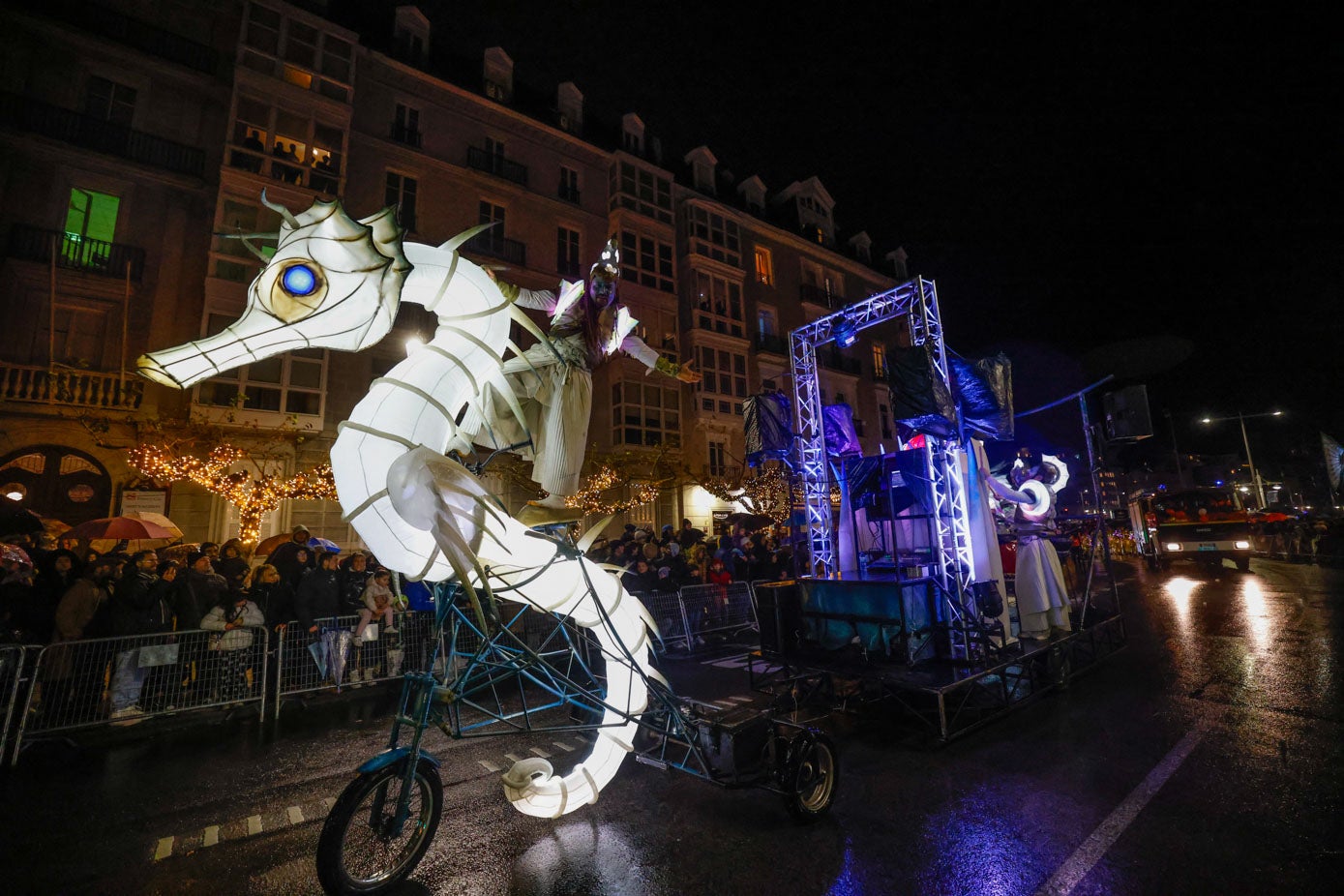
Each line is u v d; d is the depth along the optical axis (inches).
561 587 125.3
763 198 1158.3
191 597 242.8
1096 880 109.0
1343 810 129.3
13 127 487.8
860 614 212.8
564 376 136.2
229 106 574.6
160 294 534.9
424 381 102.5
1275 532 1005.8
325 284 89.4
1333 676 230.8
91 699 210.5
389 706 244.8
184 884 117.0
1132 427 331.9
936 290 242.5
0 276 481.4
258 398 550.0
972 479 248.5
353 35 647.1
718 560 433.4
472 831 135.3
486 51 808.9
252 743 203.6
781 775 132.4
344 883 105.9
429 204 701.3
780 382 1039.6
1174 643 309.1
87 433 486.6
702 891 110.3
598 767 136.4
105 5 540.4
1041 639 244.1
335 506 585.3
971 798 144.6
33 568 249.1
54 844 134.1
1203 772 151.8
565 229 826.8
